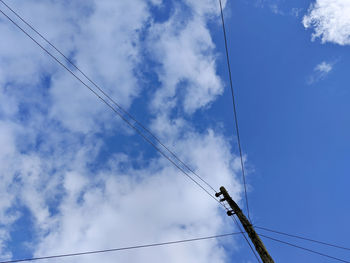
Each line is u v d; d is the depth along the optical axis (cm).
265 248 700
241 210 857
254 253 735
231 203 896
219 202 932
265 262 657
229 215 875
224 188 970
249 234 757
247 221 799
